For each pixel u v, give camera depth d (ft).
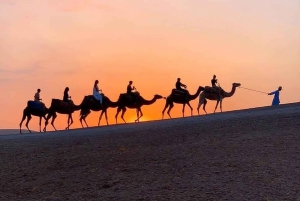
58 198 53.98
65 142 85.61
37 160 72.23
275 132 72.13
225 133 75.77
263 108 130.00
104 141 81.30
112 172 60.70
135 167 61.57
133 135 84.33
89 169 63.46
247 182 51.47
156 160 63.41
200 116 124.57
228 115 110.83
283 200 46.32
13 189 59.62
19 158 75.05
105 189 54.90
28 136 112.78
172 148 68.95
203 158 61.52
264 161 57.62
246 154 61.26
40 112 139.74
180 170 57.77
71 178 60.80
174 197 49.55
